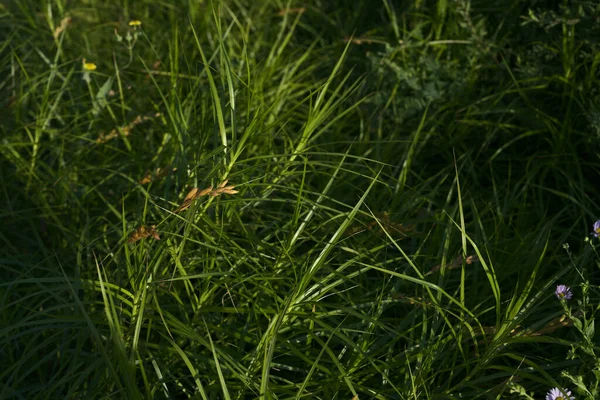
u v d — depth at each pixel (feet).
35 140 12.35
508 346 9.52
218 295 10.36
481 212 11.55
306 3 17.39
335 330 8.49
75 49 15.49
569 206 12.01
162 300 10.05
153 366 9.26
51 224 11.33
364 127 13.78
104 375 8.64
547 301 10.30
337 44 15.69
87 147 12.60
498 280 10.47
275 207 11.97
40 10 17.07
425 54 14.05
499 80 13.38
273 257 9.83
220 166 9.19
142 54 15.74
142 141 12.89
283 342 8.65
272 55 14.70
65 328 8.80
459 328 9.25
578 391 8.31
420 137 13.43
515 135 13.26
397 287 9.63
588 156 12.56
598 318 9.87
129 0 17.37
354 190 12.30
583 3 12.30
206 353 9.52
